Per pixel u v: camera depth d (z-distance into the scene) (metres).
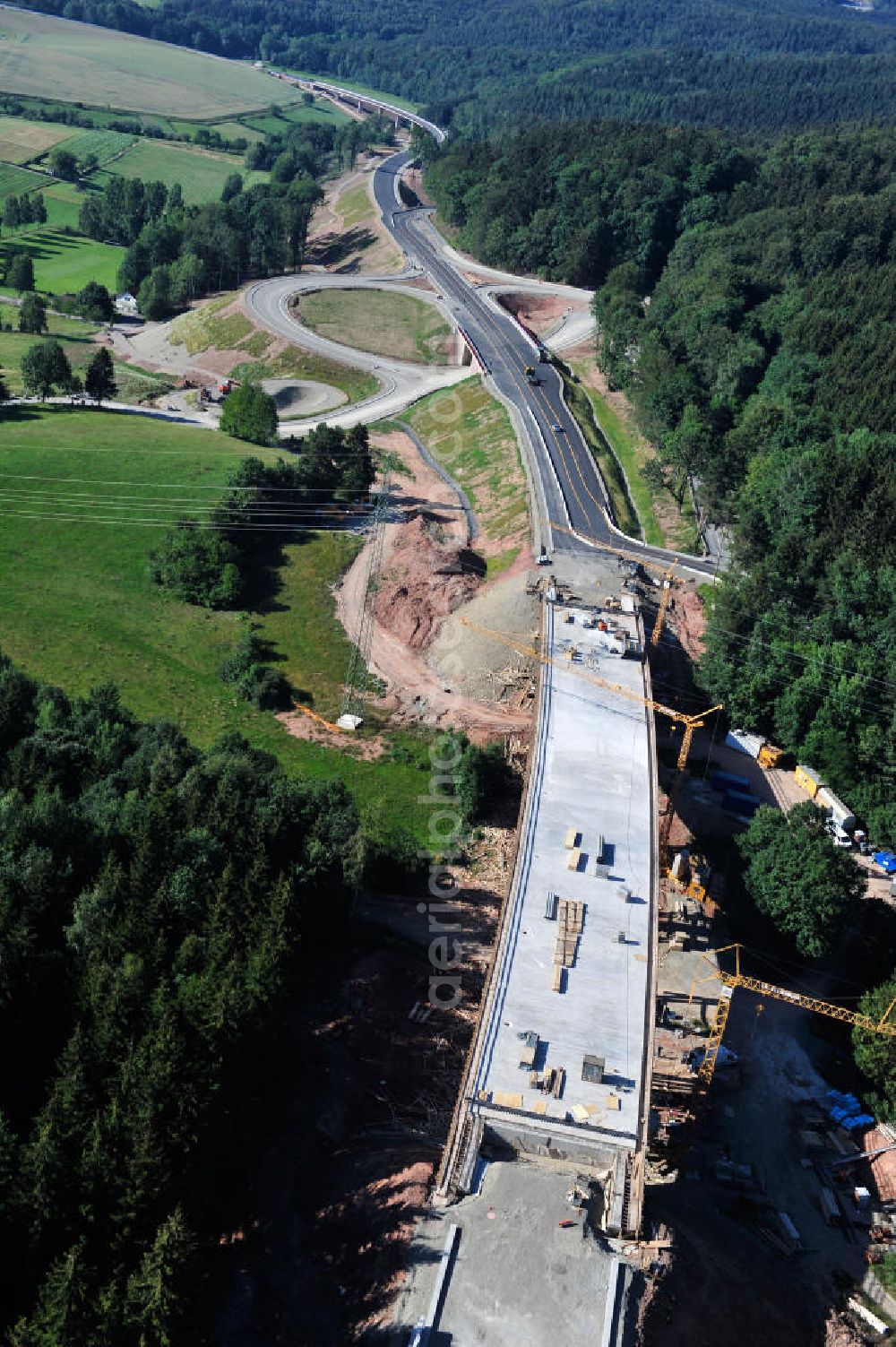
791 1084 129.38
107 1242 90.00
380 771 170.50
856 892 149.00
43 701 155.25
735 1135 122.38
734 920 146.12
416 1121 115.25
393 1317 87.00
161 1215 92.44
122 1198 89.25
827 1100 127.62
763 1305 102.88
